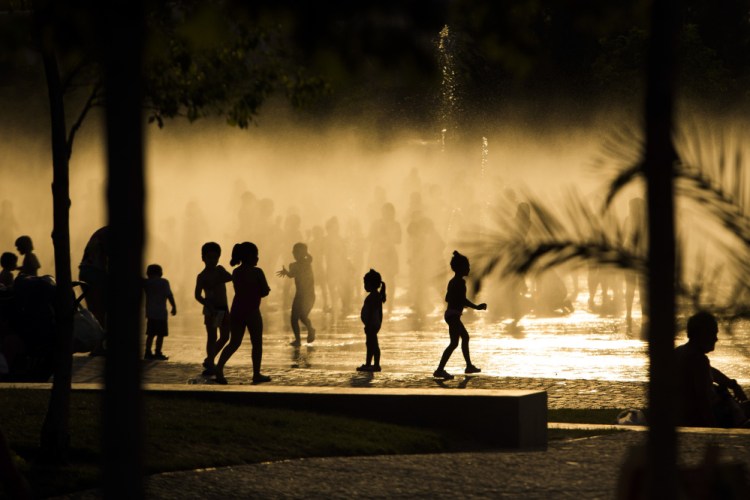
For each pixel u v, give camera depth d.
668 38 11.34
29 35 12.12
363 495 23.09
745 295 12.49
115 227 10.36
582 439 30.08
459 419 30.45
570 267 12.55
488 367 46.38
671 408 11.30
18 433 27.92
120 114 10.37
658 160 11.39
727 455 25.30
